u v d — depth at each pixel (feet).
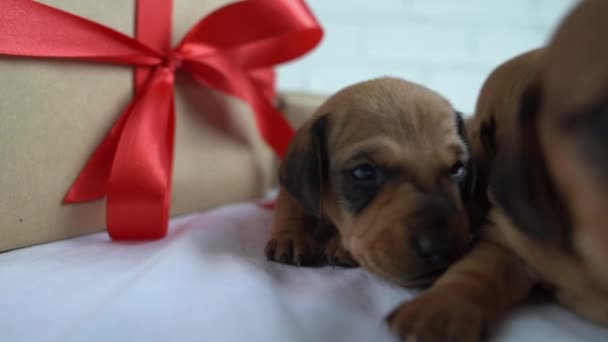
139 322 0.59
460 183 0.82
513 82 0.79
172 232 0.88
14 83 0.75
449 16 1.64
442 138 0.81
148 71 0.89
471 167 0.84
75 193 0.82
